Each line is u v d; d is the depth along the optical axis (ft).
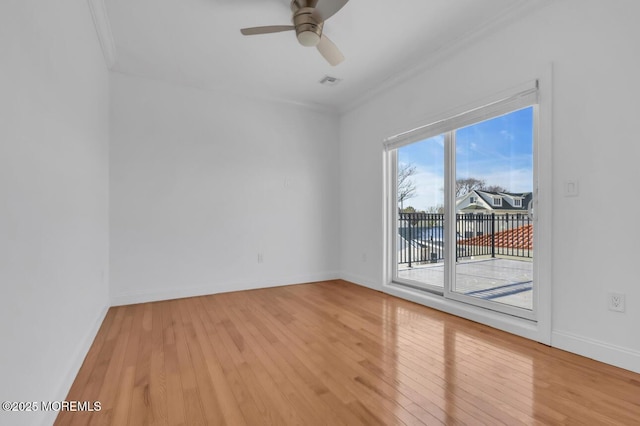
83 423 4.42
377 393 5.13
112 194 10.23
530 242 7.55
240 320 8.82
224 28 8.19
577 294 6.40
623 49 5.77
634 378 5.44
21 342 3.64
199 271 11.66
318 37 7.25
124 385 5.42
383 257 12.12
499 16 7.59
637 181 5.62
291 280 13.56
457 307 9.05
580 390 5.11
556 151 6.72
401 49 9.24
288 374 5.78
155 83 11.04
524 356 6.37
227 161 12.29
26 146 3.91
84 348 6.49
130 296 10.46
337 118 14.80
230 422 4.43
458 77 8.91
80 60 6.55
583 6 6.28
